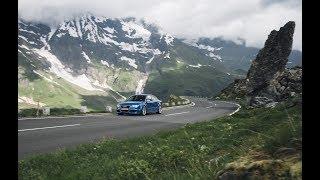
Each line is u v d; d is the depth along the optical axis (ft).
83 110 136.67
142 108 130.11
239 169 18.56
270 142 21.35
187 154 36.27
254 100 181.27
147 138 57.52
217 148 40.37
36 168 33.35
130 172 29.40
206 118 119.14
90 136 65.67
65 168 33.22
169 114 139.64
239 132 45.34
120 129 80.23
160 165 33.81
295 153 19.15
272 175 17.53
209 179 20.68
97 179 28.12
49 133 67.36
